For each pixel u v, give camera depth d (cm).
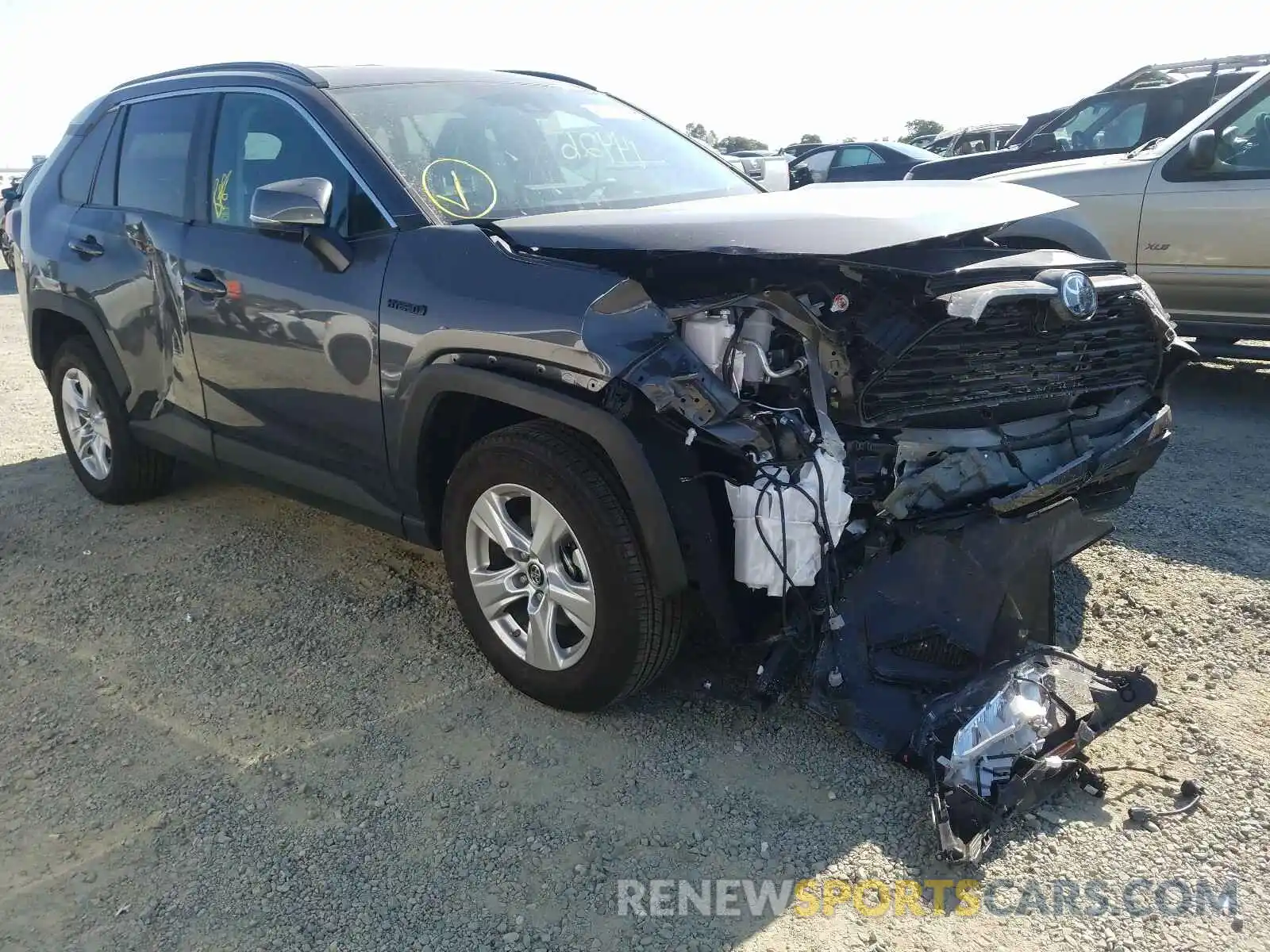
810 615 260
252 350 354
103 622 362
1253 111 576
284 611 366
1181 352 329
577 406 257
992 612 269
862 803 254
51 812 261
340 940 217
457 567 309
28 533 448
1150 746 272
